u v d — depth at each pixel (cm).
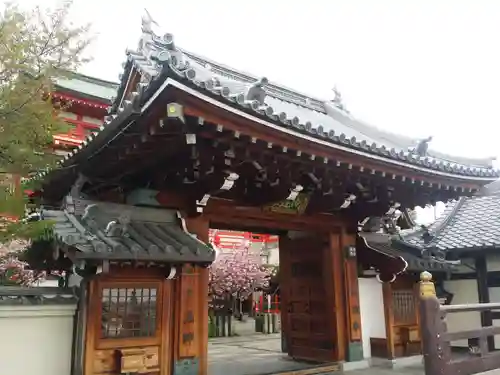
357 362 920
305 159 684
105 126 594
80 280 705
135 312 671
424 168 812
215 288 1823
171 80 484
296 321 1022
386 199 902
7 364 595
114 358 641
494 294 1086
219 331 1755
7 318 604
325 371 881
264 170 693
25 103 563
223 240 2222
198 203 742
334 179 794
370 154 724
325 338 943
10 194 570
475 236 1112
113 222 630
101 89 1678
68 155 713
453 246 1105
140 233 674
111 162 682
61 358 636
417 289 1052
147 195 737
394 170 787
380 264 959
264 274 1969
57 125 609
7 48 558
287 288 1053
